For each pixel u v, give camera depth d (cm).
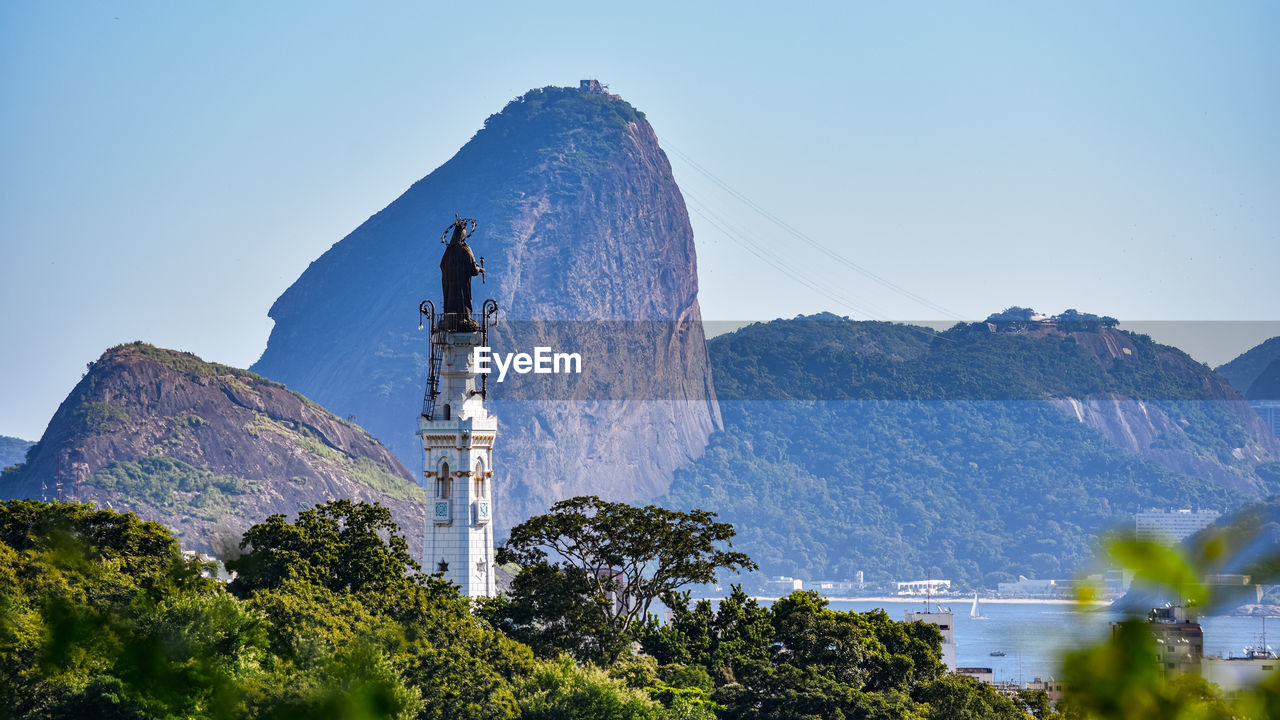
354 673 7344
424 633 15362
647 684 17725
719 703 18212
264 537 16512
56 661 4566
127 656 4628
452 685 14550
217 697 4700
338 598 15250
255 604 13262
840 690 17912
